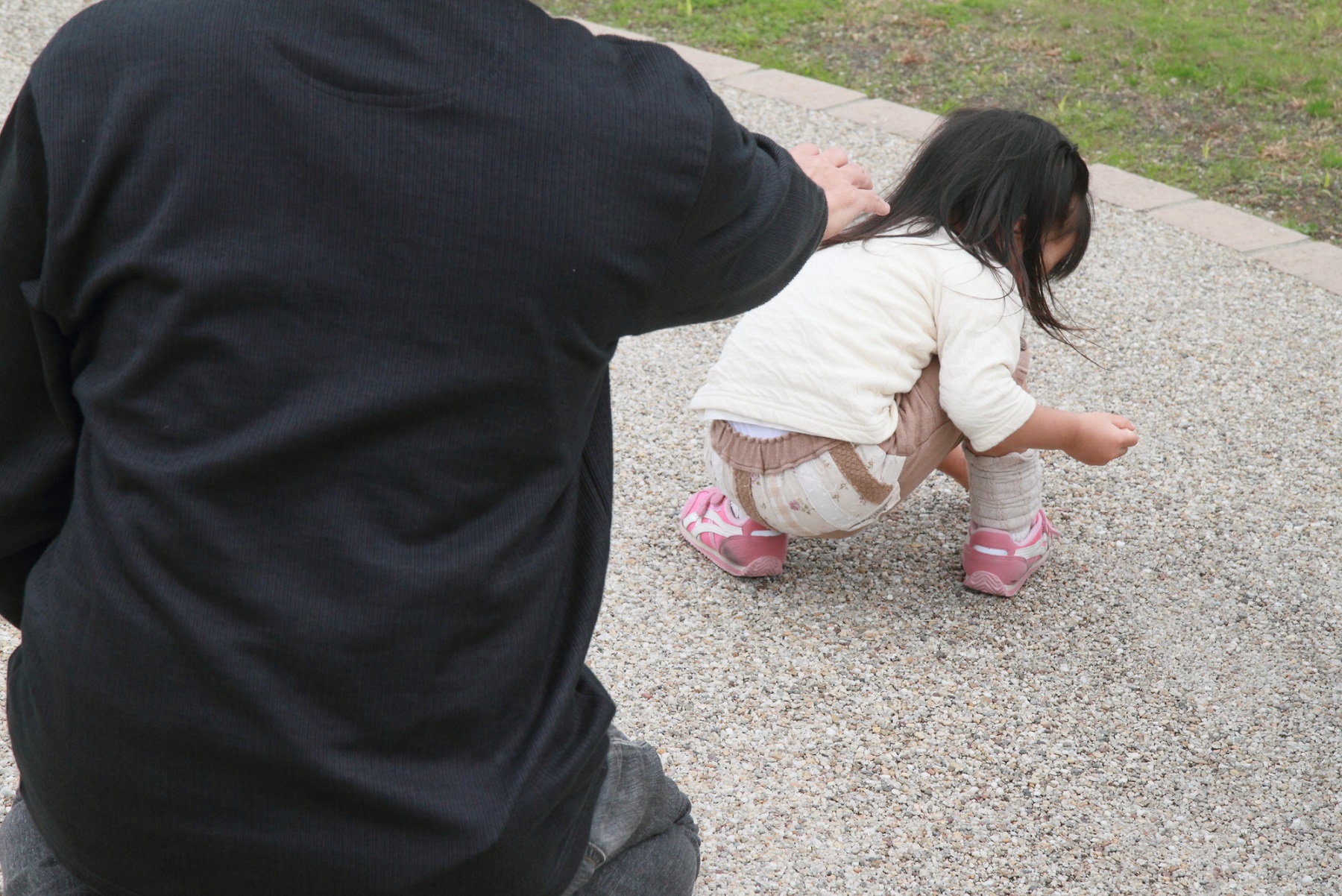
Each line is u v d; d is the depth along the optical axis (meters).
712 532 2.59
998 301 2.22
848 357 2.23
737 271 1.12
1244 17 6.01
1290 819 2.06
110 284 0.99
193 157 0.97
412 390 0.97
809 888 1.91
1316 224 4.25
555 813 1.11
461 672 1.03
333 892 1.01
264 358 0.97
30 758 1.09
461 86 0.99
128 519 0.99
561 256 0.99
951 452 2.73
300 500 0.98
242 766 0.99
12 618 1.30
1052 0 6.23
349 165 0.97
